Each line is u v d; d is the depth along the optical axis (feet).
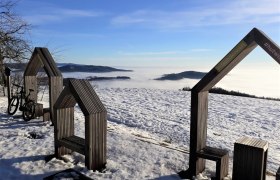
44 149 20.53
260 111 51.13
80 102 17.20
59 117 19.08
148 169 17.83
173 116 42.19
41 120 29.81
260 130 37.14
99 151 17.65
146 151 20.81
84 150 17.37
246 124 40.24
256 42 14.66
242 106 56.13
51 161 18.44
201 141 17.43
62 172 15.80
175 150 21.62
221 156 16.38
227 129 36.78
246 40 14.92
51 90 28.27
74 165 18.08
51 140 22.68
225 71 16.71
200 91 16.63
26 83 32.12
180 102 57.16
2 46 52.29
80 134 25.36
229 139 30.78
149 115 41.32
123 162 18.80
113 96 61.16
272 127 39.09
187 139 29.37
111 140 23.02
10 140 22.53
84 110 17.01
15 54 53.83
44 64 28.73
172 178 16.78
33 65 31.30
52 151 20.20
